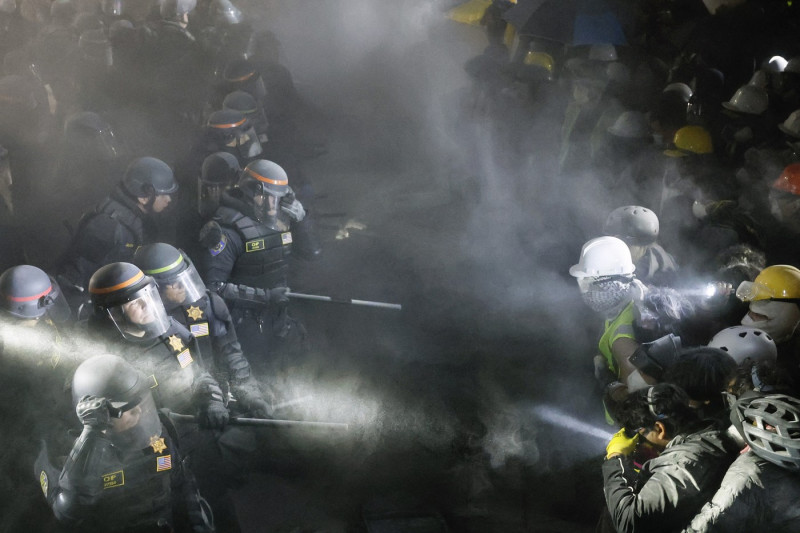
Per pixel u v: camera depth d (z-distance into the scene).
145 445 3.57
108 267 4.08
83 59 10.33
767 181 6.92
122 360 3.54
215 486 4.52
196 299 4.58
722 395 3.24
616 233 4.99
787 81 9.02
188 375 4.32
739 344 3.78
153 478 3.61
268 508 5.02
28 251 6.82
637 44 11.02
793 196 5.79
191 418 4.27
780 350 4.36
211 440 4.47
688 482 2.82
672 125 8.10
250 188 5.59
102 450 3.47
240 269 5.73
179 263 4.52
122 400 3.41
